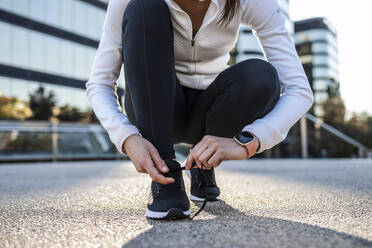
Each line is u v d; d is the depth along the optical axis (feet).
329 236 2.17
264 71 3.06
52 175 9.05
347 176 7.62
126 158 24.40
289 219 2.79
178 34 3.34
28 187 5.89
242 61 3.32
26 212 3.37
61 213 3.29
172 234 2.28
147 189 5.27
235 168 11.66
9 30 40.98
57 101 45.06
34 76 43.04
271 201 3.93
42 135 21.35
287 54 3.24
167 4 3.06
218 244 1.99
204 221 2.72
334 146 25.23
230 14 3.14
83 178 7.86
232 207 3.55
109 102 3.02
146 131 2.76
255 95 3.06
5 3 40.78
